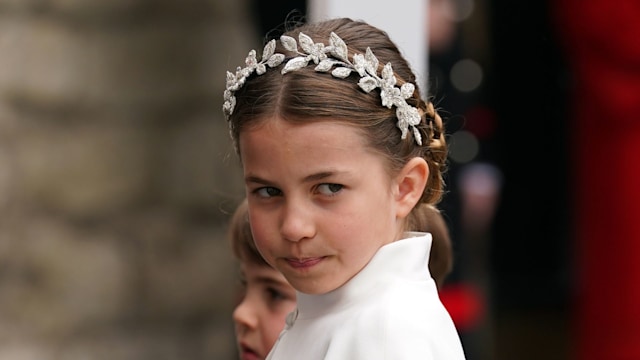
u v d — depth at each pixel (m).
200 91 11.16
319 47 3.85
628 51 10.24
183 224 11.14
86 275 10.84
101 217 10.98
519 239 13.52
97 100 11.03
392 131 3.88
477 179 11.35
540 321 13.65
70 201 10.87
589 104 10.66
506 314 13.59
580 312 11.46
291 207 3.72
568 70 12.80
